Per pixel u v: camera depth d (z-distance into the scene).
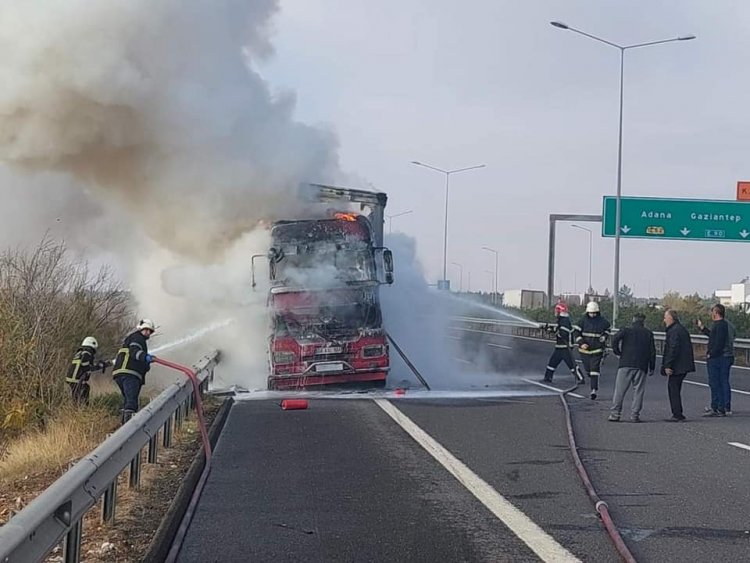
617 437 12.21
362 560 6.40
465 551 6.61
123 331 18.77
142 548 6.54
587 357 17.31
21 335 14.20
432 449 10.98
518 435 12.17
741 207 36.06
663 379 22.22
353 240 17.64
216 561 6.39
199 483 8.87
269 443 11.45
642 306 45.06
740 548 6.75
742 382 22.12
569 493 8.59
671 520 7.59
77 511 5.34
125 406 12.80
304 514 7.73
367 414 14.25
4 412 13.57
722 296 95.19
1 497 8.95
